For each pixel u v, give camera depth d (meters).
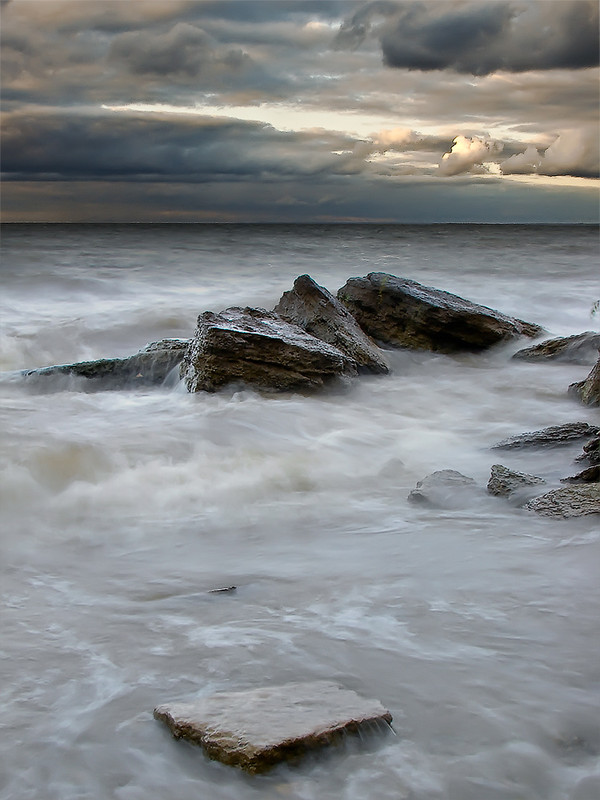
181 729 3.15
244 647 4.01
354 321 14.19
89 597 4.75
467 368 13.70
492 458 8.32
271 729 3.07
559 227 182.12
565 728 3.28
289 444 8.91
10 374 12.84
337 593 4.75
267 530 6.09
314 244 67.00
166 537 5.95
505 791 2.88
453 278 30.66
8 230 117.12
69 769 3.03
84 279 28.45
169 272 33.12
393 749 3.11
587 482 6.98
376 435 9.39
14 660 3.89
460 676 3.70
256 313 13.12
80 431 9.23
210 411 10.30
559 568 5.11
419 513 6.43
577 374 12.97
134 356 12.69
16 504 6.76
